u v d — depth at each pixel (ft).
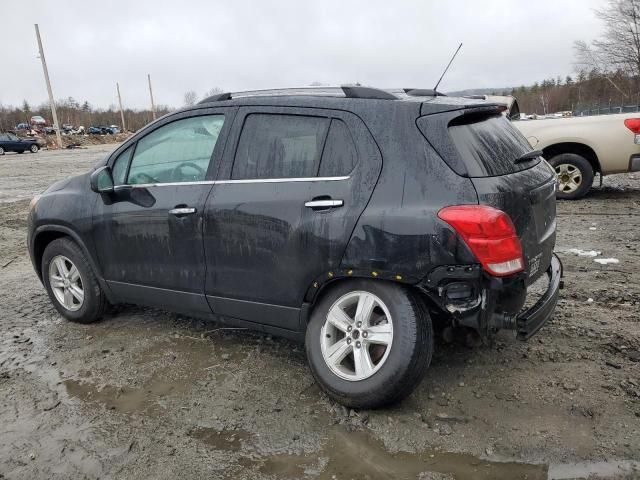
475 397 10.87
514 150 11.25
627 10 153.79
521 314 10.18
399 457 9.31
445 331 10.84
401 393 10.06
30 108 307.78
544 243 11.23
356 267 10.36
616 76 168.76
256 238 11.58
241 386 11.78
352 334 10.65
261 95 12.32
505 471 8.87
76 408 11.24
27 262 23.41
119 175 14.26
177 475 9.13
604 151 28.66
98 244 14.47
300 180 11.16
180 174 13.05
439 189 9.86
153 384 12.06
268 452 9.62
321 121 11.19
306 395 11.32
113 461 9.55
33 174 66.69
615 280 16.98
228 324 12.86
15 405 11.45
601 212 26.86
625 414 10.07
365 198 10.36
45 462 9.59
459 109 10.34
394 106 10.62
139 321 15.64
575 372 11.57
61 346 14.21
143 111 336.70
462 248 9.57
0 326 15.78
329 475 8.97
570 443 9.39
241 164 12.06
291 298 11.37
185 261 12.84
